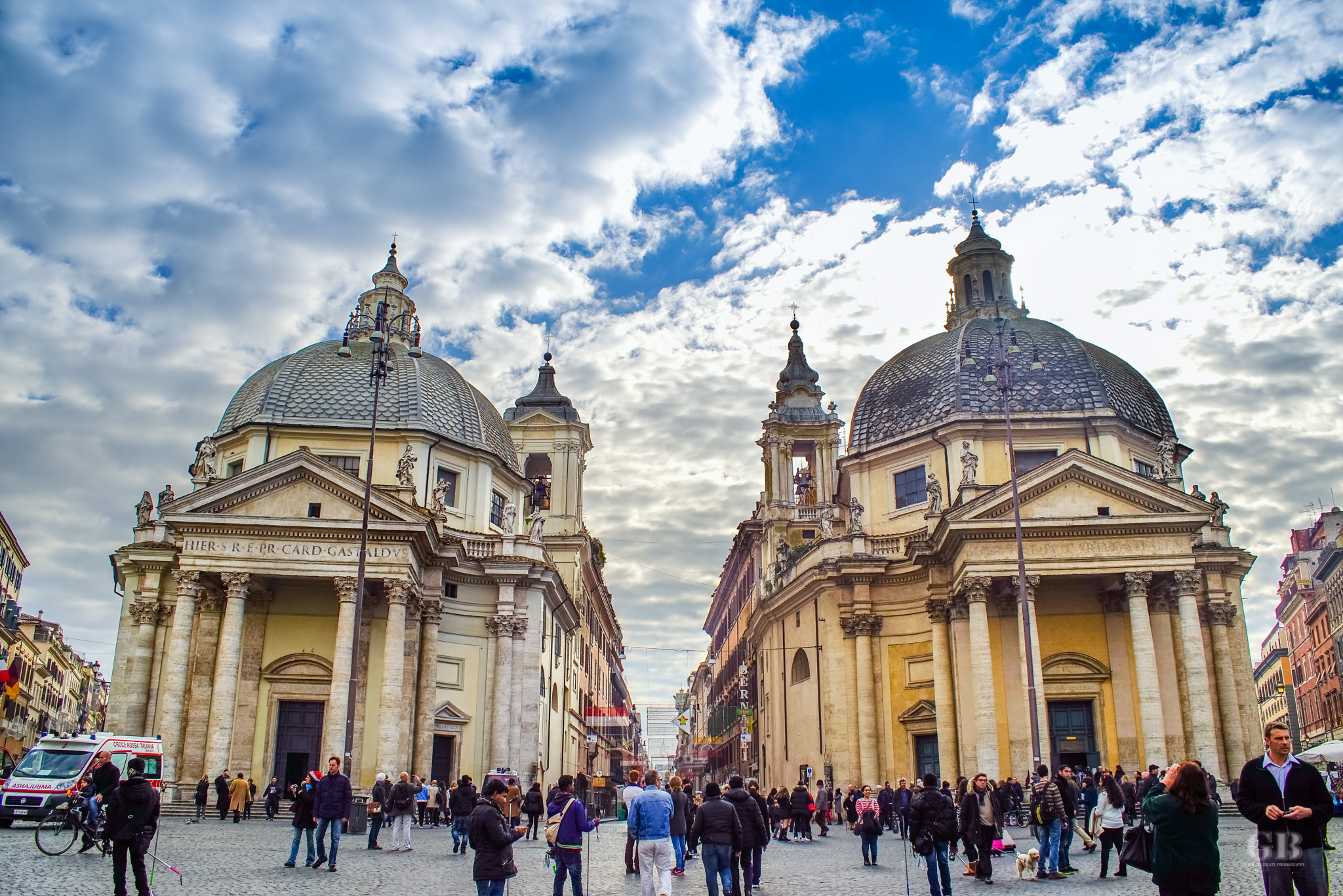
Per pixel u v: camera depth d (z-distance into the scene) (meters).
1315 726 81.69
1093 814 21.86
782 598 49.78
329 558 36.22
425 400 43.38
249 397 43.91
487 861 10.84
